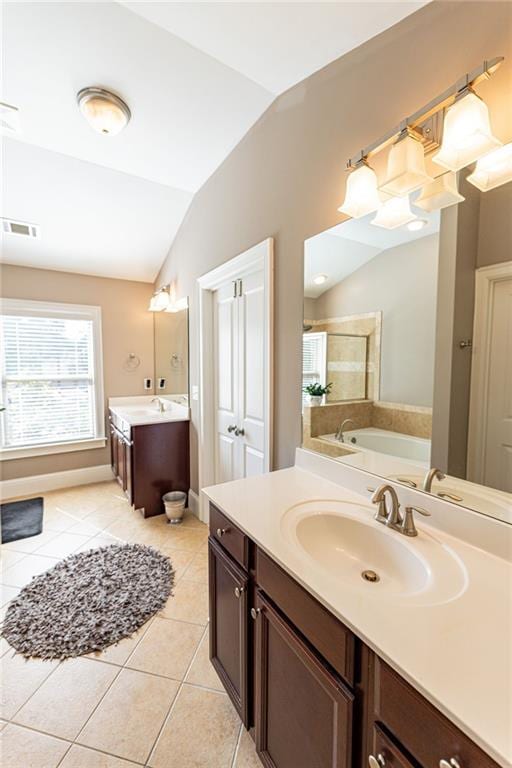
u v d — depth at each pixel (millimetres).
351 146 1327
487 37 908
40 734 1235
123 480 3299
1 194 2551
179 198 2855
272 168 1772
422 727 579
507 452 925
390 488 1086
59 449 3635
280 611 966
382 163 1213
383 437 1258
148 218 3072
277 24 1241
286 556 938
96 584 2043
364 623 692
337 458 1455
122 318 3973
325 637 794
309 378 1584
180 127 1959
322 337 1506
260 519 1146
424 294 1111
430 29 1042
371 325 1285
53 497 3428
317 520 1183
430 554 939
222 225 2326
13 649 1600
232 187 2178
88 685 1429
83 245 3311
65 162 2363
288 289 1689
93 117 1762
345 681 740
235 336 2365
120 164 2348
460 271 1012
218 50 1398
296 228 1625
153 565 2250
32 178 2463
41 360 3537
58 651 1582
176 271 3350
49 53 1497
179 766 1143
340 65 1357
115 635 1676
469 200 976
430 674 579
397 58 1142
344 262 1387
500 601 757
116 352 3951
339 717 744
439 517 1053
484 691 551
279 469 1801
